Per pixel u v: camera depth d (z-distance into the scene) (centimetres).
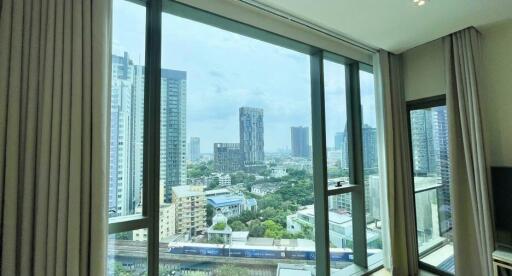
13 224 107
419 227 304
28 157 111
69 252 112
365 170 297
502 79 238
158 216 165
